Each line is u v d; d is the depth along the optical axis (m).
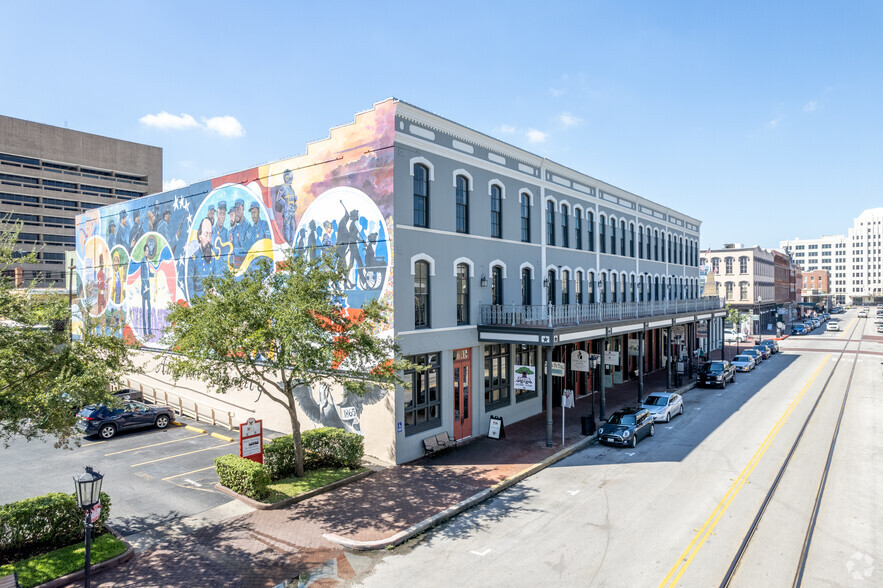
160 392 27.56
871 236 195.75
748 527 13.14
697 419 25.33
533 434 22.38
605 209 33.22
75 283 35.56
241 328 14.69
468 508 14.77
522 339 21.09
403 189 18.88
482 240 22.59
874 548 12.02
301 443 17.02
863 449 19.84
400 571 11.26
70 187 76.56
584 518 13.90
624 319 27.03
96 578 10.85
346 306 19.91
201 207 25.89
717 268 77.50
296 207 21.66
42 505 11.63
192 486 15.99
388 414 18.48
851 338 72.69
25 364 11.65
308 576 11.04
